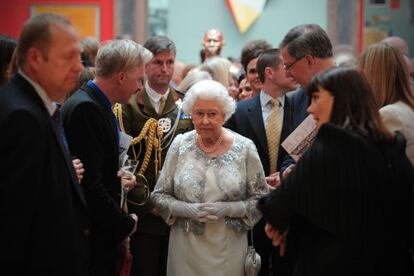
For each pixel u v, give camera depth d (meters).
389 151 2.89
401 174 2.88
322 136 2.89
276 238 3.05
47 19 2.88
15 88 2.81
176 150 3.95
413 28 11.12
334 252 2.83
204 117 3.73
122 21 11.41
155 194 3.98
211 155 3.85
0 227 2.59
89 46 6.14
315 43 3.70
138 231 4.25
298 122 4.44
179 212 3.79
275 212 2.92
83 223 3.02
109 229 3.51
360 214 2.80
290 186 2.89
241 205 3.79
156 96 4.48
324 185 2.83
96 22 11.42
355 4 11.19
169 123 4.43
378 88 3.56
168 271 3.93
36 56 2.85
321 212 2.83
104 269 3.58
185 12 11.64
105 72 3.59
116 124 3.69
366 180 2.81
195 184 3.80
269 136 4.54
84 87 3.60
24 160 2.63
